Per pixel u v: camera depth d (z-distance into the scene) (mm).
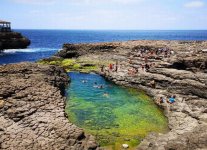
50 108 25562
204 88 31484
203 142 18844
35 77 35094
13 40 89875
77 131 21047
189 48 58969
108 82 43344
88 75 48469
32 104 25797
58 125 22000
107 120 26828
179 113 27344
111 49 69688
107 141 22141
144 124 26094
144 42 77438
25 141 19625
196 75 35375
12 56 81375
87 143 19922
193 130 21484
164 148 19219
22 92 28203
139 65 48906
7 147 18734
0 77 33406
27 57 80312
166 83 36406
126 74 43625
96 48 70812
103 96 35312
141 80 39625
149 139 21406
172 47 61969
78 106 30953
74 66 53875
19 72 36656
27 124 22141
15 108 24484
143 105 31922
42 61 59344
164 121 26953
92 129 24500
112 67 49125
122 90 38531
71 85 41094
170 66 41156
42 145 19219
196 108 27844
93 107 30781
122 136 23234
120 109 30312
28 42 98125
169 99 31203
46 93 29109
